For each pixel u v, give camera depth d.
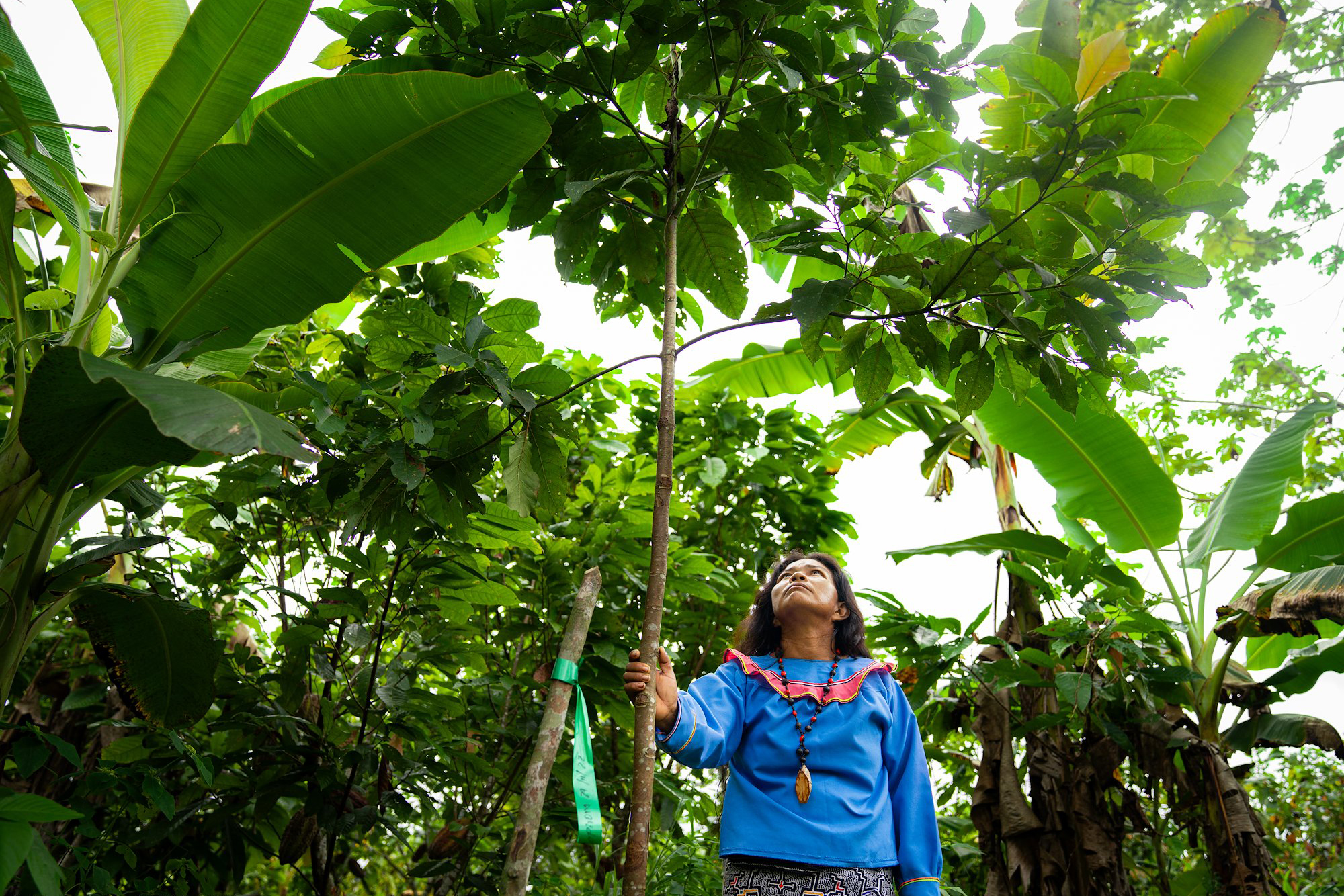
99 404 1.87
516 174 2.36
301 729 2.98
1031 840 3.74
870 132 2.32
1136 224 2.17
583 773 1.84
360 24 2.32
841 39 2.45
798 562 2.56
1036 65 2.22
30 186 2.99
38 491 2.20
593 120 2.36
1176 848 4.91
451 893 3.24
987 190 2.11
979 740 4.07
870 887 1.98
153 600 2.43
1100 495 4.71
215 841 3.38
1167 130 2.10
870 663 2.34
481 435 2.41
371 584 3.16
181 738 2.72
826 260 2.24
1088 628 3.60
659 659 2.01
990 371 2.35
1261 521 4.37
